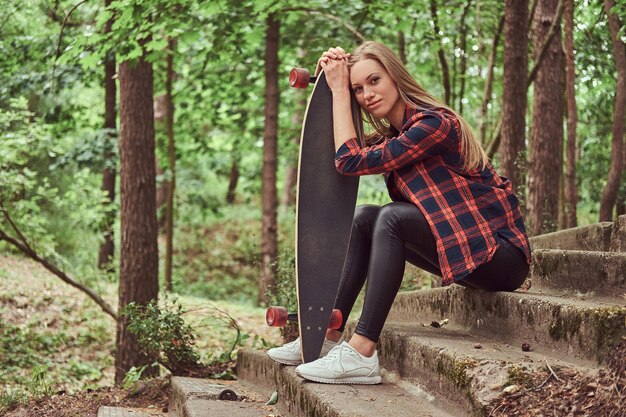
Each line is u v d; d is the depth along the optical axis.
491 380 2.51
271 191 10.63
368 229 3.29
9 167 10.11
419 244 3.08
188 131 15.05
